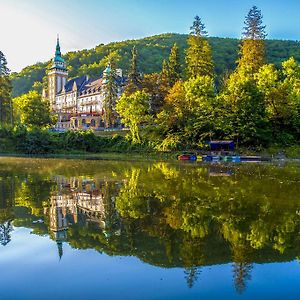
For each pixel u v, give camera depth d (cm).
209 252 1024
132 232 1231
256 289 802
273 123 6869
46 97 16412
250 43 8256
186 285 817
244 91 6538
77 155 7138
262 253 1020
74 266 923
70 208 1652
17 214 1521
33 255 1002
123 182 2627
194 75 8456
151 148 6988
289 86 6988
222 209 1619
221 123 6494
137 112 7206
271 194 2033
